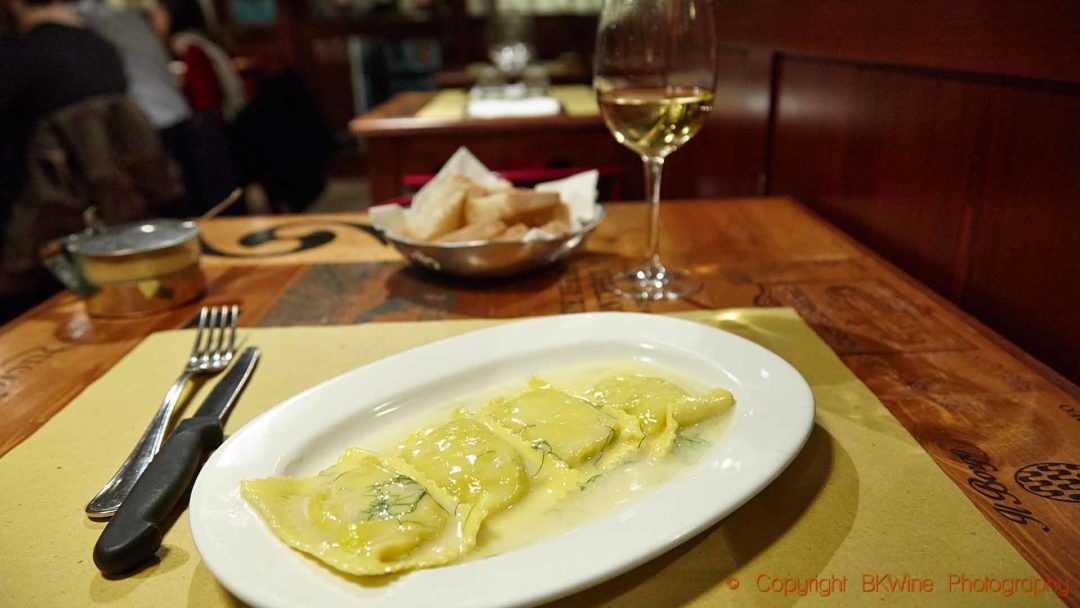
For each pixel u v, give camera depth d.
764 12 1.77
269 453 0.57
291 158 3.90
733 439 0.55
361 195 5.70
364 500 0.50
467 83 4.12
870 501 0.54
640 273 1.07
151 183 2.91
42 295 2.51
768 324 0.87
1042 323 0.86
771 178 1.81
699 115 0.95
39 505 0.58
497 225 1.04
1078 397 0.69
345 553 0.44
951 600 0.45
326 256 1.23
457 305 1.00
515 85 3.47
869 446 0.61
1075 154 0.79
